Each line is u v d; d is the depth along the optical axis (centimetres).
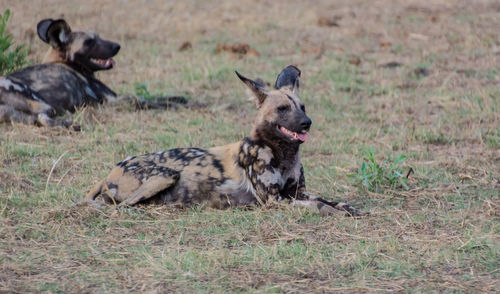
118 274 1694
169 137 3162
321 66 4728
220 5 6756
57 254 1823
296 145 2198
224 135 3256
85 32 3675
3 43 3819
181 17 6234
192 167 2230
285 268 1728
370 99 4025
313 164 2825
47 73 3516
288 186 2252
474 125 3431
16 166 2691
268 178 2172
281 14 6397
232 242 1928
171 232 2006
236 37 5622
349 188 2506
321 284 1641
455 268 1738
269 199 2180
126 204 2169
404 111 3759
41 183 2492
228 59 4878
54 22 3578
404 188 2494
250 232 1994
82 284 1634
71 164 2761
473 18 6169
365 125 3522
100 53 3694
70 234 1973
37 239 1934
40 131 3197
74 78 3600
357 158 2920
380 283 1647
